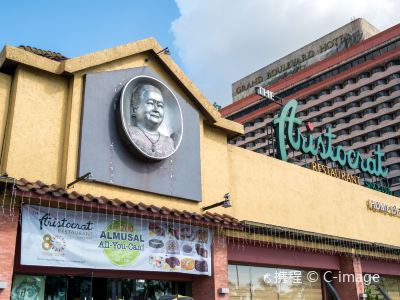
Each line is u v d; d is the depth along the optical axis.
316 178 21.16
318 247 19.11
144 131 14.02
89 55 13.59
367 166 26.52
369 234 23.03
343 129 96.12
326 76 99.00
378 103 92.31
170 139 14.69
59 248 11.76
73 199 11.48
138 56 15.12
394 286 24.06
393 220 25.30
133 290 14.12
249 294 17.20
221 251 15.48
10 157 11.73
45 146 12.49
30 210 11.55
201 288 15.16
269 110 102.94
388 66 91.38
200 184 15.52
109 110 13.64
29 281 12.11
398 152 89.31
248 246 17.25
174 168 14.86
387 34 90.56
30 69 12.77
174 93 15.69
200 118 16.55
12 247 11.03
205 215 14.65
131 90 14.20
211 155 16.69
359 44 94.44
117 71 14.20
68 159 12.51
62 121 13.04
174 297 11.84
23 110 12.31
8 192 10.79
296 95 102.12
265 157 19.08
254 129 105.25
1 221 11.04
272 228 16.52
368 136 92.94
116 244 12.81
